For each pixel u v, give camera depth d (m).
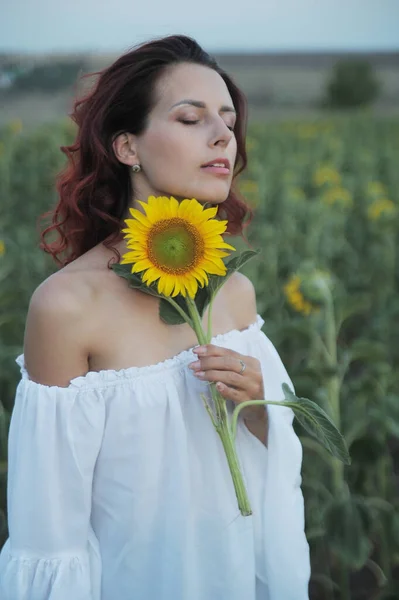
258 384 1.54
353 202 8.61
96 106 1.66
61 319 1.54
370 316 5.40
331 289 3.27
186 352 1.61
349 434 2.88
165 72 1.60
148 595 1.59
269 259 5.31
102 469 1.59
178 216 1.43
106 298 1.58
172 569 1.57
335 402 2.85
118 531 1.59
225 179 1.61
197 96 1.58
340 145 15.20
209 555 1.62
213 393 1.53
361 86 46.19
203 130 1.59
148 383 1.55
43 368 1.56
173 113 1.58
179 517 1.55
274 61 52.16
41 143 12.90
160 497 1.57
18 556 1.56
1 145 11.76
